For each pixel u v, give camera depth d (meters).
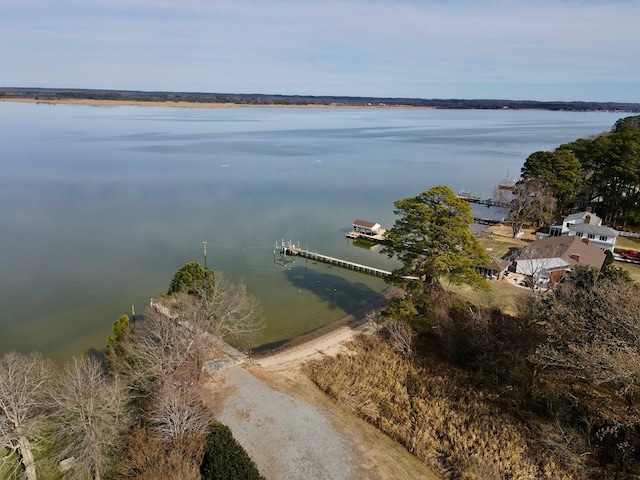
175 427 23.47
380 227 69.69
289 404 29.23
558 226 64.06
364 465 24.53
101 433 21.97
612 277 38.44
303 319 42.06
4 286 46.56
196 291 36.53
